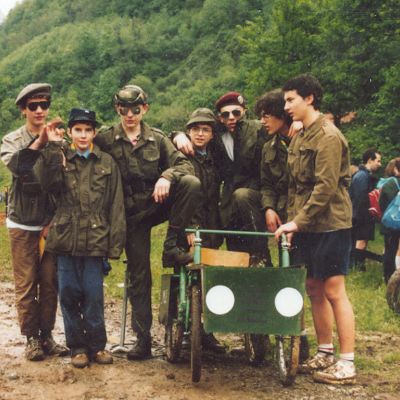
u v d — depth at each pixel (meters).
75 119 5.17
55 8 181.75
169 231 5.39
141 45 126.12
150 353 5.57
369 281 10.05
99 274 5.26
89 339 5.42
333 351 5.27
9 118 88.06
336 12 22.88
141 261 5.47
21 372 5.14
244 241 5.84
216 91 88.19
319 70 24.58
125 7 153.00
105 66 126.25
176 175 5.27
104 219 5.23
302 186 5.04
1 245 14.75
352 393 4.80
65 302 5.24
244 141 5.80
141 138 5.39
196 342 4.76
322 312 5.19
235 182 5.88
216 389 4.81
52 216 5.47
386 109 20.64
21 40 177.50
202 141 5.77
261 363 5.44
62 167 5.11
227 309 4.63
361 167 11.04
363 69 22.62
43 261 5.51
